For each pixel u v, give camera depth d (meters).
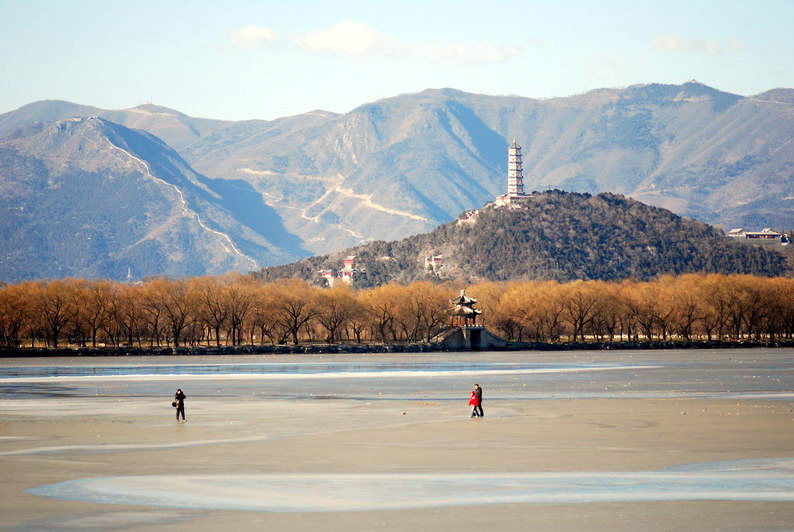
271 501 89.94
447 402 191.88
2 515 84.12
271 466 108.81
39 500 90.31
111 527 79.94
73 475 103.00
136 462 111.44
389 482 99.06
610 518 82.44
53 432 140.12
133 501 89.94
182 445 125.19
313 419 157.62
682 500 89.38
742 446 122.88
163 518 83.06
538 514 84.00
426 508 86.69
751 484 97.12
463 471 105.38
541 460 112.50
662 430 139.75
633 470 105.62
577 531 78.19
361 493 93.44
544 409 174.12
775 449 120.31
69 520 82.38
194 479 100.81
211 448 122.44
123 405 186.25
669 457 114.38
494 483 98.31
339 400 197.88
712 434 134.75
